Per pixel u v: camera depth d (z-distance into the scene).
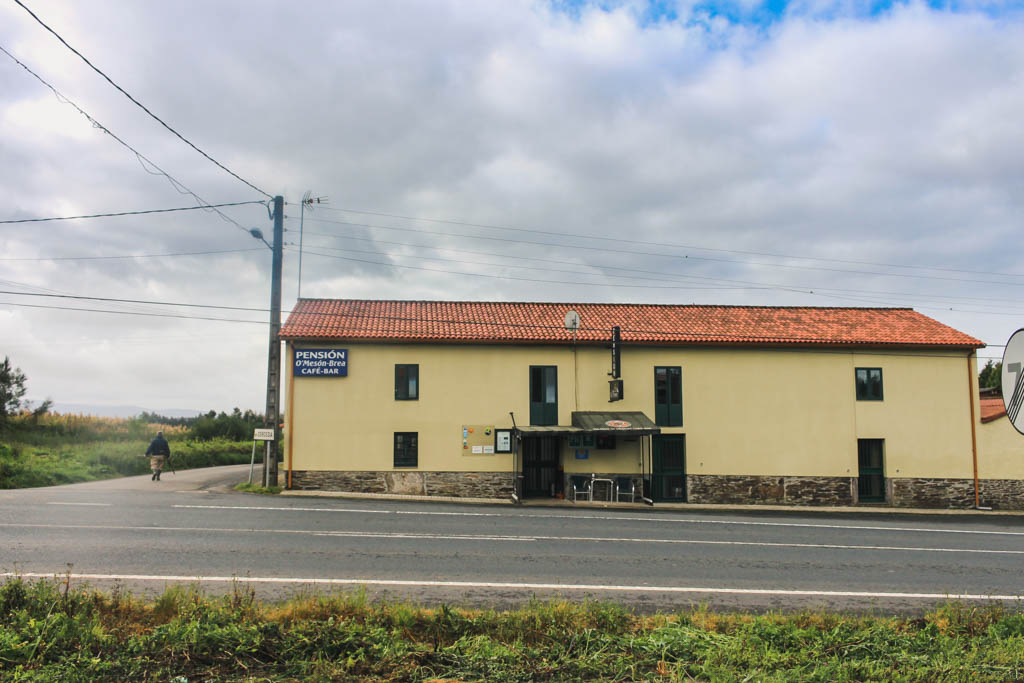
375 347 25.39
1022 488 27.12
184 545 13.43
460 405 25.52
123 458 28.55
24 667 6.87
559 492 25.78
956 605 10.12
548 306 29.69
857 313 30.70
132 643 7.51
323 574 11.71
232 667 7.23
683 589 11.81
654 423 26.47
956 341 27.53
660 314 29.19
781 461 26.66
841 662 7.88
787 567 13.95
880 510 25.72
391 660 7.52
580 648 8.17
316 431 24.83
